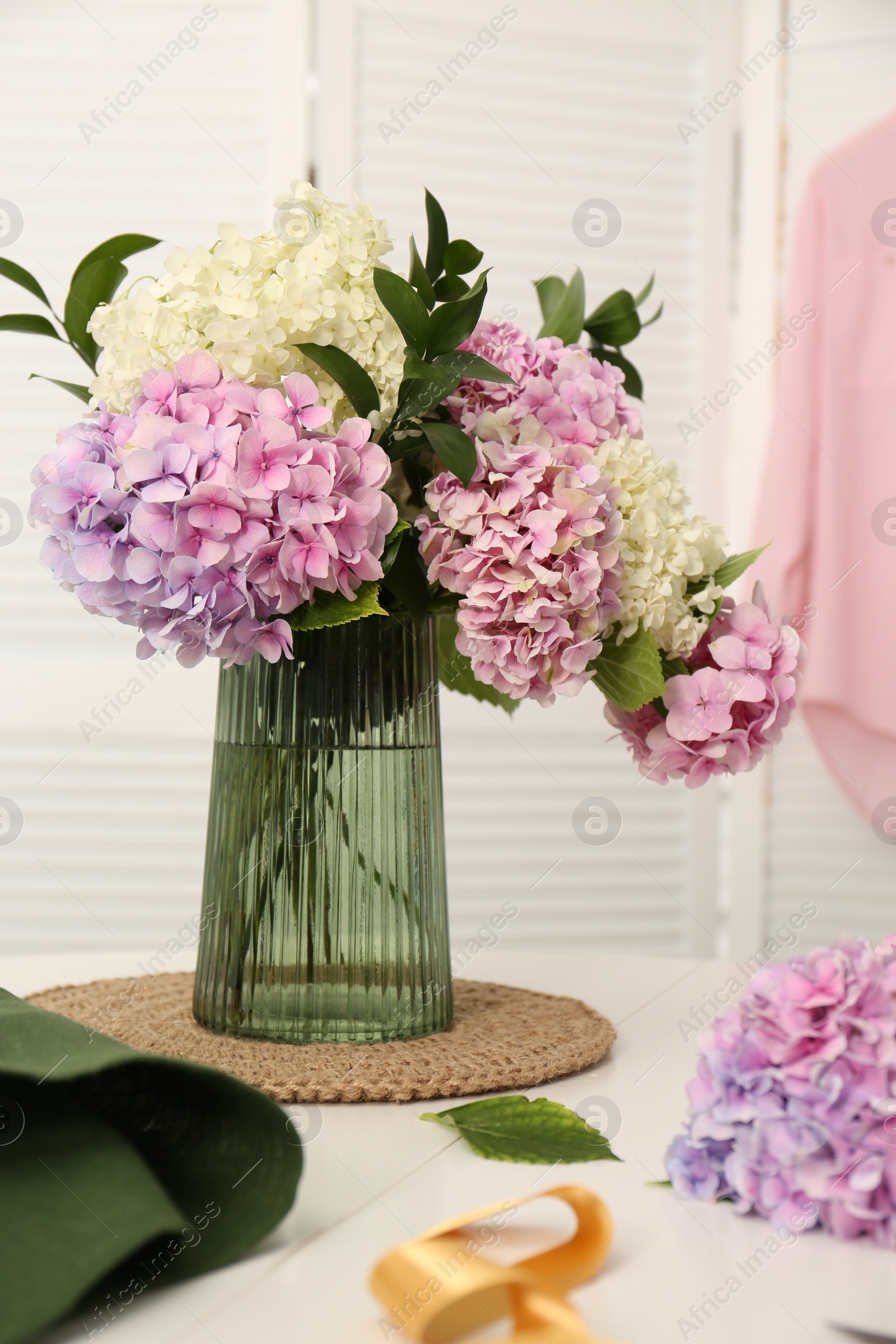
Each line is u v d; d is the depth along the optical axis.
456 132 1.88
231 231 0.66
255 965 0.70
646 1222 0.49
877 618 1.87
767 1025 0.48
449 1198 0.52
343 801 0.69
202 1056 0.66
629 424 0.75
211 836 0.73
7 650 1.86
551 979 0.96
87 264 0.72
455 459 0.62
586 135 1.93
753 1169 0.48
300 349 0.62
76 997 0.82
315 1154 0.57
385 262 0.72
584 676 0.66
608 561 0.65
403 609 0.70
